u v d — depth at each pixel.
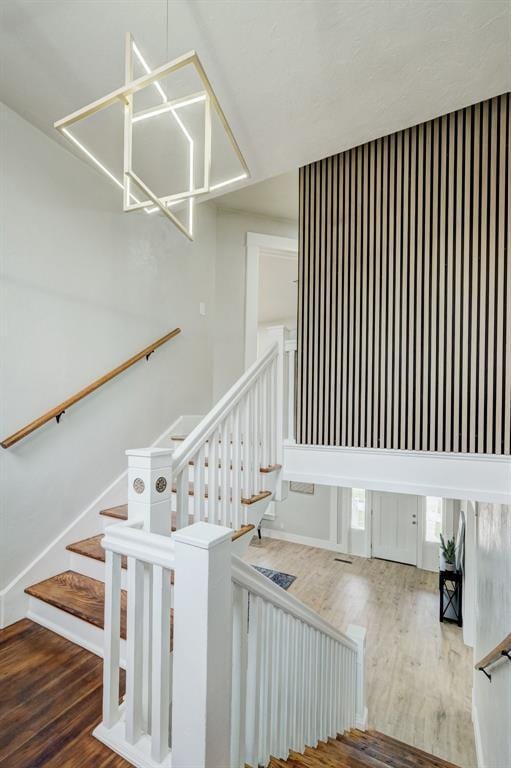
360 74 1.65
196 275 3.37
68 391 2.21
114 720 1.22
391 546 6.36
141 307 2.76
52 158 2.13
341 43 1.50
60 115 1.97
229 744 1.03
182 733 0.96
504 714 1.95
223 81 1.70
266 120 1.95
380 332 2.20
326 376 2.35
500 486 1.86
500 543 2.28
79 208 2.29
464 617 4.16
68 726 1.25
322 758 1.62
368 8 1.36
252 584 1.17
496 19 1.39
